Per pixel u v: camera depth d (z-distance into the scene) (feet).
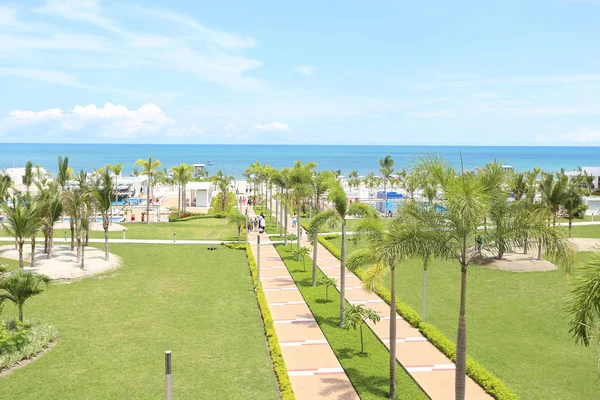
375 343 70.23
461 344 44.01
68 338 69.77
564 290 96.63
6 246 134.82
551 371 59.77
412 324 77.71
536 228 44.27
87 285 100.42
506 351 66.23
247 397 52.80
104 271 112.16
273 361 61.82
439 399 52.85
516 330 74.69
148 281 104.83
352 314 64.49
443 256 45.78
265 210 251.80
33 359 62.08
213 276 111.34
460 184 42.60
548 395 53.47
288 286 103.96
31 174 212.64
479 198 42.01
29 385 54.49
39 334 68.23
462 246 44.55
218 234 176.55
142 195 310.86
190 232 178.81
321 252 143.33
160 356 63.82
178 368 60.03
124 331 73.26
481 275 110.22
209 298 92.58
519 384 56.18
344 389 55.67
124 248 141.79
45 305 85.61
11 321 69.36
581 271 39.42
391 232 47.67
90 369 59.21
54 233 164.25
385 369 60.95
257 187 332.39
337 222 83.35
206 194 280.31
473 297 93.30
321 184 129.49
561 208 185.47
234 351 66.23
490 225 46.29
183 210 251.19
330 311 85.15
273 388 55.21
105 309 84.17
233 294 96.02
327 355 66.13
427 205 48.06
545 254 45.32
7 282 69.21
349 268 63.00
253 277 108.78
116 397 51.98
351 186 364.79
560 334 72.69
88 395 52.34
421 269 117.60
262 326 77.10
